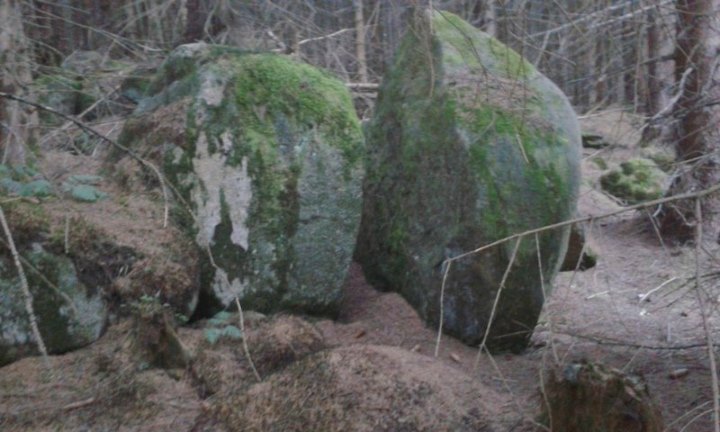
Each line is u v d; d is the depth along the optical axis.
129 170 5.27
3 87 5.12
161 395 4.21
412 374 4.24
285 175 5.24
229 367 4.44
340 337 5.14
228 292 5.10
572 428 3.69
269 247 5.19
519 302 5.11
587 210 9.16
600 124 9.80
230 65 5.39
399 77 6.00
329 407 3.99
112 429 3.97
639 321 6.19
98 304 4.54
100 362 4.36
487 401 4.25
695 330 5.80
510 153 5.20
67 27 10.33
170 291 4.72
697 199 3.29
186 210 5.11
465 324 5.17
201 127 5.20
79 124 4.21
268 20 8.87
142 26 10.36
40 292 4.36
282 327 4.80
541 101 5.49
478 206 5.09
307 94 5.42
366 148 6.07
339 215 5.36
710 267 5.08
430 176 5.47
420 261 5.45
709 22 5.96
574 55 6.71
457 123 5.30
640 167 9.65
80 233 4.61
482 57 5.69
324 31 9.25
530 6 6.45
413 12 5.63
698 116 5.76
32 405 4.05
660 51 6.71
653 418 3.60
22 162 5.13
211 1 8.86
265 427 3.95
